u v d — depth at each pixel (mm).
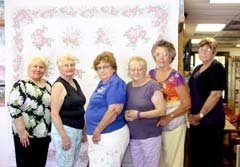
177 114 2529
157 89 2412
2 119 3227
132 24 2986
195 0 3564
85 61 3066
